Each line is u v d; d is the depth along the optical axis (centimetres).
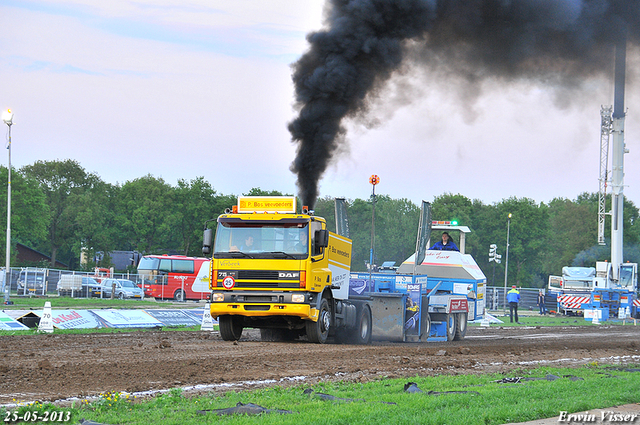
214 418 2228
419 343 6178
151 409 2353
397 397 2689
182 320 7450
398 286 6309
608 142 13400
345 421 2167
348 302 5812
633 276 14075
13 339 4822
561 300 15588
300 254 4934
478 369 3931
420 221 6525
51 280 15250
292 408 2425
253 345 4819
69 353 3969
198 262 16062
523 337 7475
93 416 2209
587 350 5566
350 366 3741
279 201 5134
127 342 4850
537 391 2945
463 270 7444
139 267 15925
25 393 2656
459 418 2288
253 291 4962
